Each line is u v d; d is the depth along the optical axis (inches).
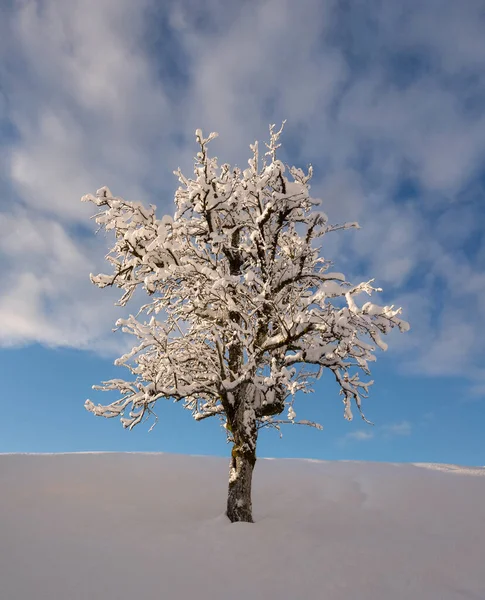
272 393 436.5
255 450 433.1
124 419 405.1
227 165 518.3
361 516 476.4
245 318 428.1
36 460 663.8
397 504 520.1
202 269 409.1
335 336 403.9
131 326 401.7
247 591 277.4
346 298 374.9
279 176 420.5
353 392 462.0
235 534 371.6
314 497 544.7
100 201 452.4
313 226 426.9
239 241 522.3
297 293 465.4
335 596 274.7
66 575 291.6
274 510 490.3
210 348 460.4
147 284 405.4
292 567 313.1
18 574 290.4
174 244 426.9
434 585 296.7
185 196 498.3
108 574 295.3
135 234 426.9
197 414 491.2
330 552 342.6
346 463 735.7
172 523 420.8
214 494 558.6
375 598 275.0
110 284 466.3
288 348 461.4
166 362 419.8
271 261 454.3
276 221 463.5
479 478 624.4
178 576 295.6
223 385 415.5
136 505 490.0
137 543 356.5
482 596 286.7
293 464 719.1
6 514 423.8
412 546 373.7
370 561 330.0
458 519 465.7
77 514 437.4
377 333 386.3
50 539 359.9
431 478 625.3
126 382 428.5
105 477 595.2
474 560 347.3
